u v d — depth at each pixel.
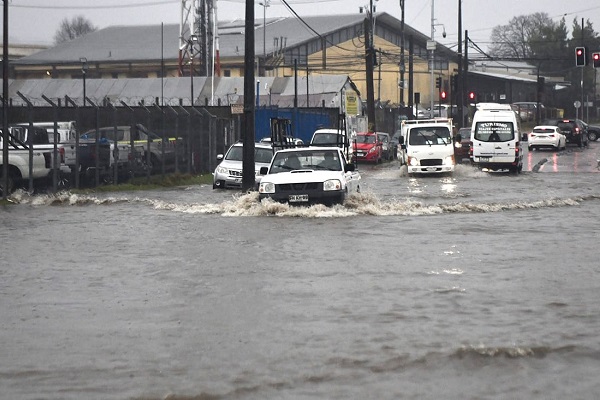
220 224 42.12
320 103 136.88
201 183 74.88
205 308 23.38
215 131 83.94
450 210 47.75
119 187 65.50
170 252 33.56
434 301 23.72
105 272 29.41
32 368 18.03
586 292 24.75
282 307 23.27
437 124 84.19
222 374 17.41
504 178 78.88
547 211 48.03
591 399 15.63
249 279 27.44
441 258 31.20
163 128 72.44
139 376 17.38
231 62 193.50
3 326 21.73
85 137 84.81
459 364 17.81
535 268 29.02
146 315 22.69
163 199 57.53
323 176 45.75
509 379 16.84
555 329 20.48
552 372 17.23
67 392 16.45
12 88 148.88
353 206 46.41
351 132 106.81
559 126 145.25
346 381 16.88
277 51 182.75
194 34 160.88
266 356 18.58
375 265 29.73
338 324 21.27
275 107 99.44
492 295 24.42
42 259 32.41
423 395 16.00
